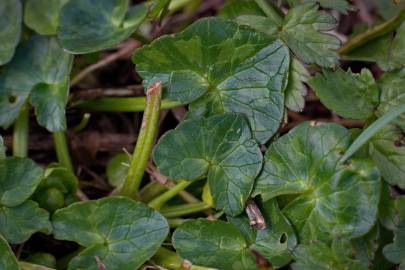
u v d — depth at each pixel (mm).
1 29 362
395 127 337
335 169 326
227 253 330
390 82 346
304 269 325
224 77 342
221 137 333
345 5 352
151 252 328
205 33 334
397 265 340
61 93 355
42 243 355
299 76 341
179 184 351
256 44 337
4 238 324
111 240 332
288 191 331
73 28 358
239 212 331
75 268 328
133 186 350
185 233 331
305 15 345
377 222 335
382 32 369
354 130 338
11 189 331
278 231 331
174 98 341
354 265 325
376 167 323
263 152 349
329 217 328
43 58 362
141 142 342
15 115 357
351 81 344
